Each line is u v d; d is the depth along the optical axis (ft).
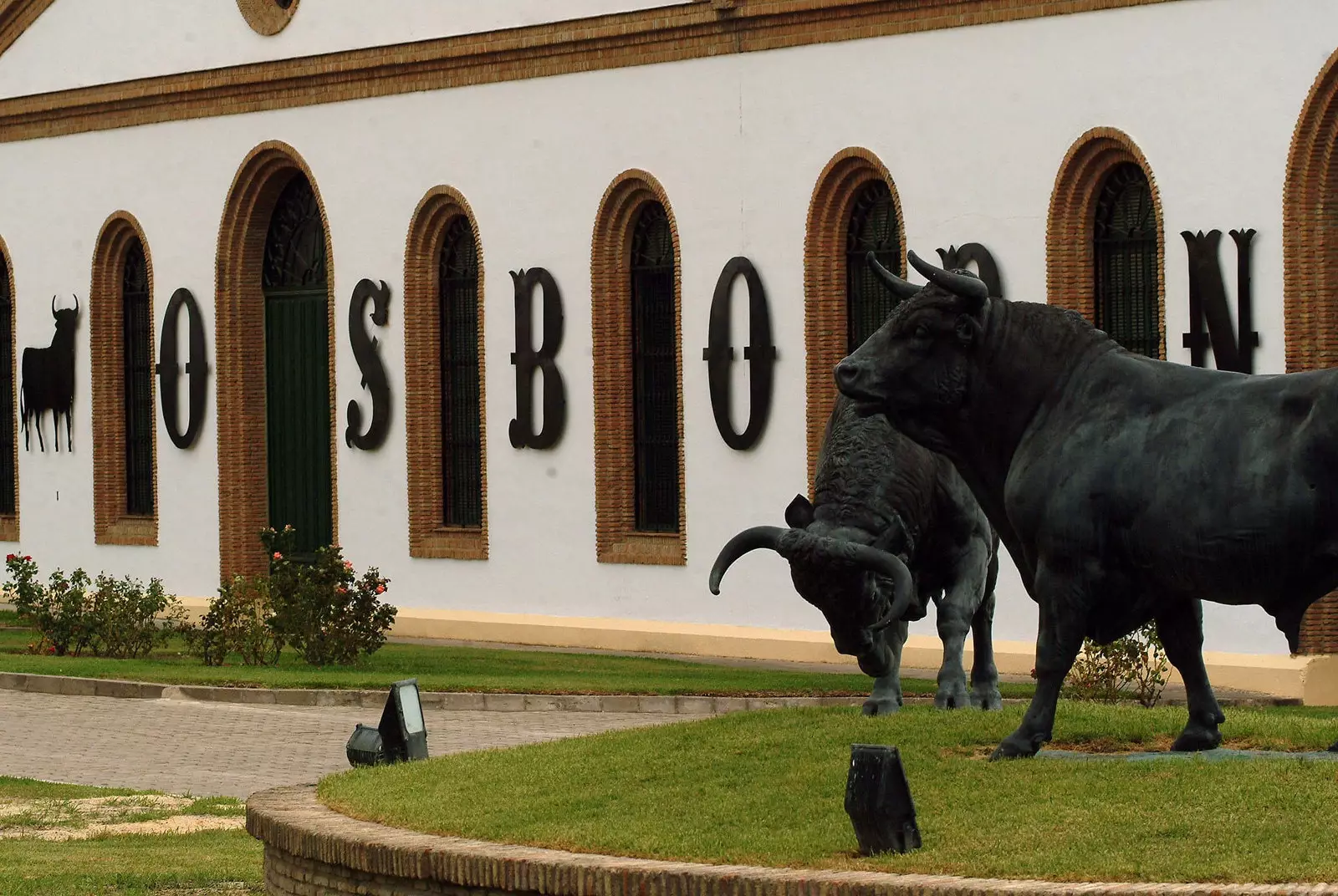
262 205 129.90
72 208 139.23
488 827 46.11
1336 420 43.62
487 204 116.47
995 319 47.88
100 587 108.17
